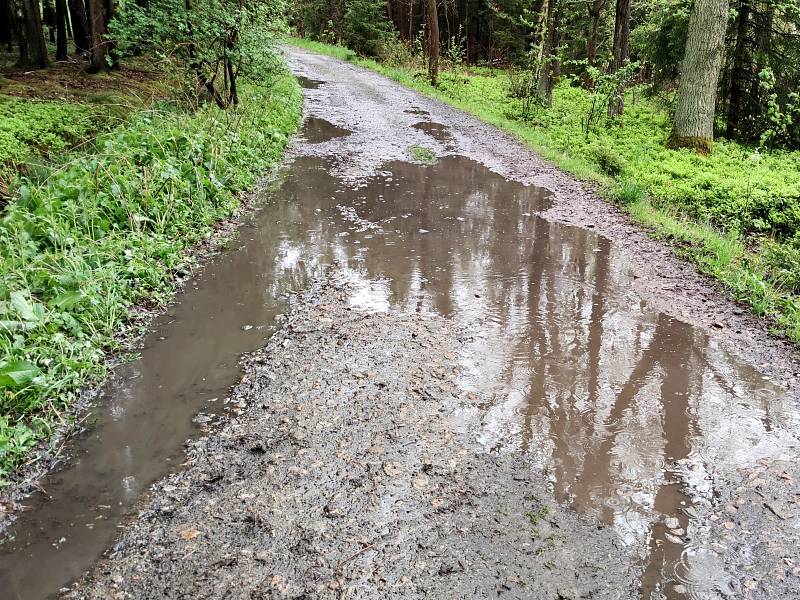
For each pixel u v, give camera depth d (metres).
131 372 4.89
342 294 6.34
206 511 3.49
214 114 11.57
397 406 4.47
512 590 3.04
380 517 3.46
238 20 12.16
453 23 41.97
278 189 10.20
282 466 3.83
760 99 17.00
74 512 3.48
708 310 6.38
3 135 8.88
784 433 4.40
